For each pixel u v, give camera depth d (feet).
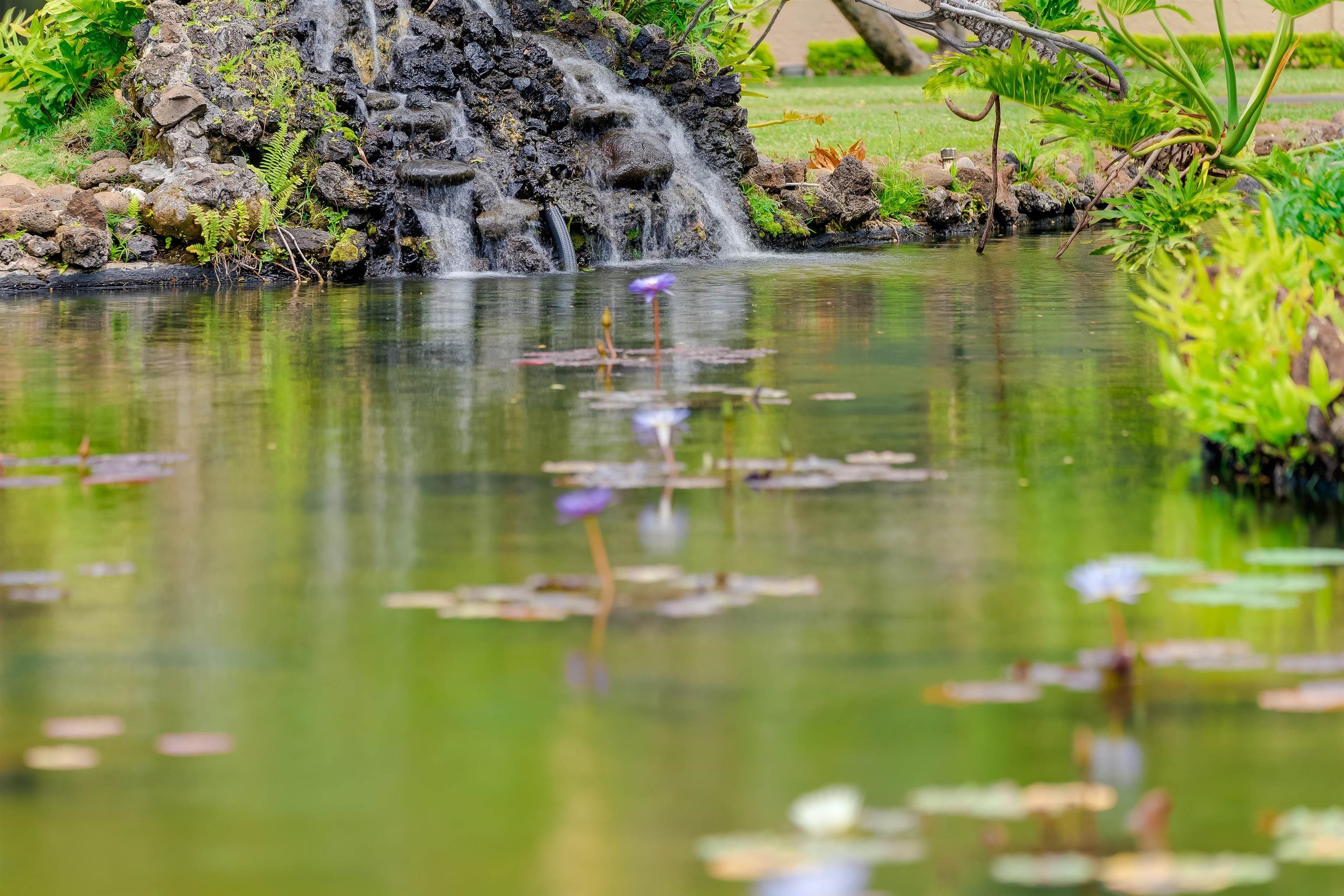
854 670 19.74
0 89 91.61
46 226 71.51
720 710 18.42
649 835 15.15
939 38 80.74
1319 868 14.35
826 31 233.14
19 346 50.65
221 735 17.84
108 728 18.08
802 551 25.26
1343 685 18.93
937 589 23.16
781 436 34.63
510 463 32.07
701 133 93.50
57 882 14.34
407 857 14.78
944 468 31.45
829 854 14.70
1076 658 20.08
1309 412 29.37
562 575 24.02
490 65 84.38
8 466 32.42
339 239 74.84
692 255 84.74
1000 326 53.16
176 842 15.14
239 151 76.89
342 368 45.42
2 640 21.27
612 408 38.22
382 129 79.20
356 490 29.89
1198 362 31.71
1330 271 38.24
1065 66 73.92
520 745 17.44
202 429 36.22
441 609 22.47
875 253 85.05
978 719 18.04
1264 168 71.92
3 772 16.87
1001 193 101.65
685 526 26.96
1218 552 25.11
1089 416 36.65
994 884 14.14
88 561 25.16
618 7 100.12
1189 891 13.99
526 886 14.19
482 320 57.21
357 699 18.92
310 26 82.58
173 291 69.46
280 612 22.40
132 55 88.12
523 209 78.89
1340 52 208.85
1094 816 15.47
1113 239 78.02
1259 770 16.51
